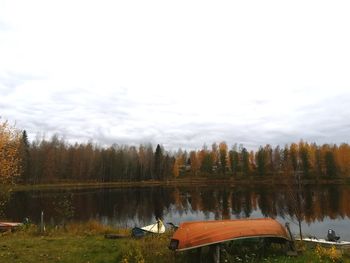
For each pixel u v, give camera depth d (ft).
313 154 276.00
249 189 219.82
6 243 41.42
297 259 32.37
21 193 200.95
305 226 79.66
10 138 68.64
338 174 263.90
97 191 229.45
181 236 29.14
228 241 32.50
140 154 373.20
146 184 316.40
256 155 330.13
